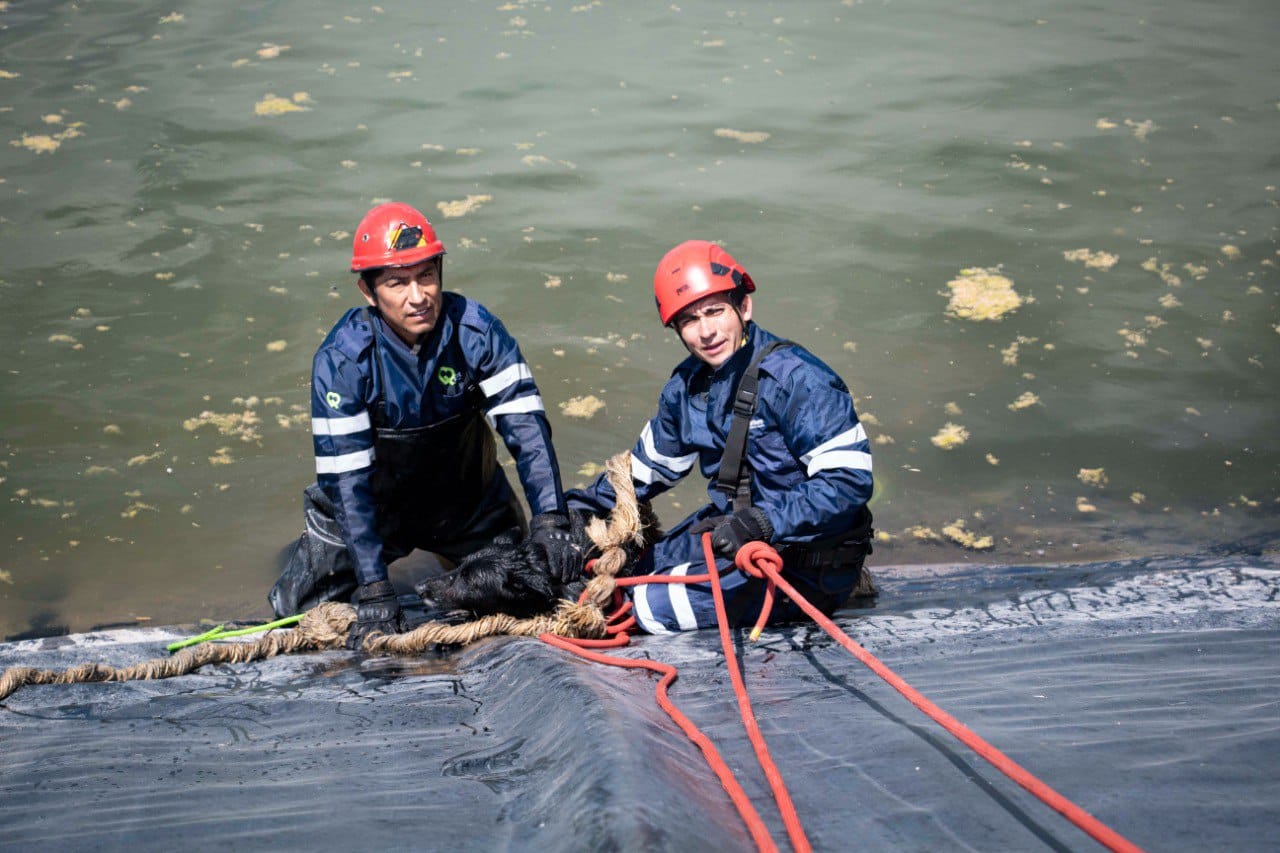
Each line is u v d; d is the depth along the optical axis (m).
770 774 1.77
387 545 4.14
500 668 2.93
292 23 11.73
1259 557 4.46
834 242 8.06
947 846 1.59
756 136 9.53
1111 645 2.90
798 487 3.51
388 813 1.81
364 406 3.70
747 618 3.69
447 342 3.69
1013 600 3.64
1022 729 2.05
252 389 6.65
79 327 7.12
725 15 12.12
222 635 3.80
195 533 5.59
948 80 10.58
